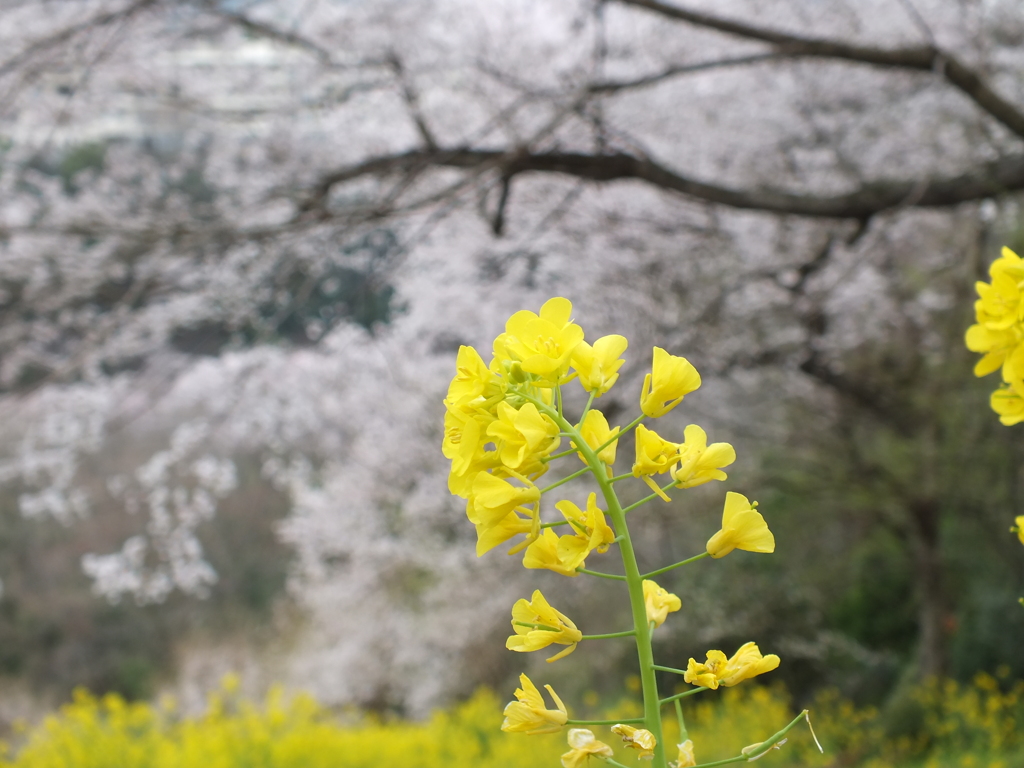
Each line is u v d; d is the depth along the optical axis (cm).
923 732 838
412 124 749
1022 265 163
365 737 810
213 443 1395
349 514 1062
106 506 1544
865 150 799
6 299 733
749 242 767
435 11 691
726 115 761
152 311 764
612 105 729
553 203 750
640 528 1001
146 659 1778
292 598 1725
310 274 618
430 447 915
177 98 723
